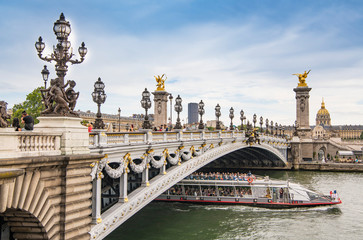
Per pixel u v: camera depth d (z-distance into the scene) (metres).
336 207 58.31
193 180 62.31
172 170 42.41
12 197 17.08
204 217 52.06
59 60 21.52
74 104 22.45
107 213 29.36
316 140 140.50
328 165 116.00
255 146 84.50
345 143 182.12
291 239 42.81
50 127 21.00
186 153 48.53
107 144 28.25
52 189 19.69
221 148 60.62
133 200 32.94
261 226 47.84
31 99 74.44
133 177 40.75
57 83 21.42
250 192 60.84
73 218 20.92
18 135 17.78
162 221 49.75
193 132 48.91
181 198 61.50
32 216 19.08
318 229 46.72
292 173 109.75
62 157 19.81
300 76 137.50
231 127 71.12
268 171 115.25
